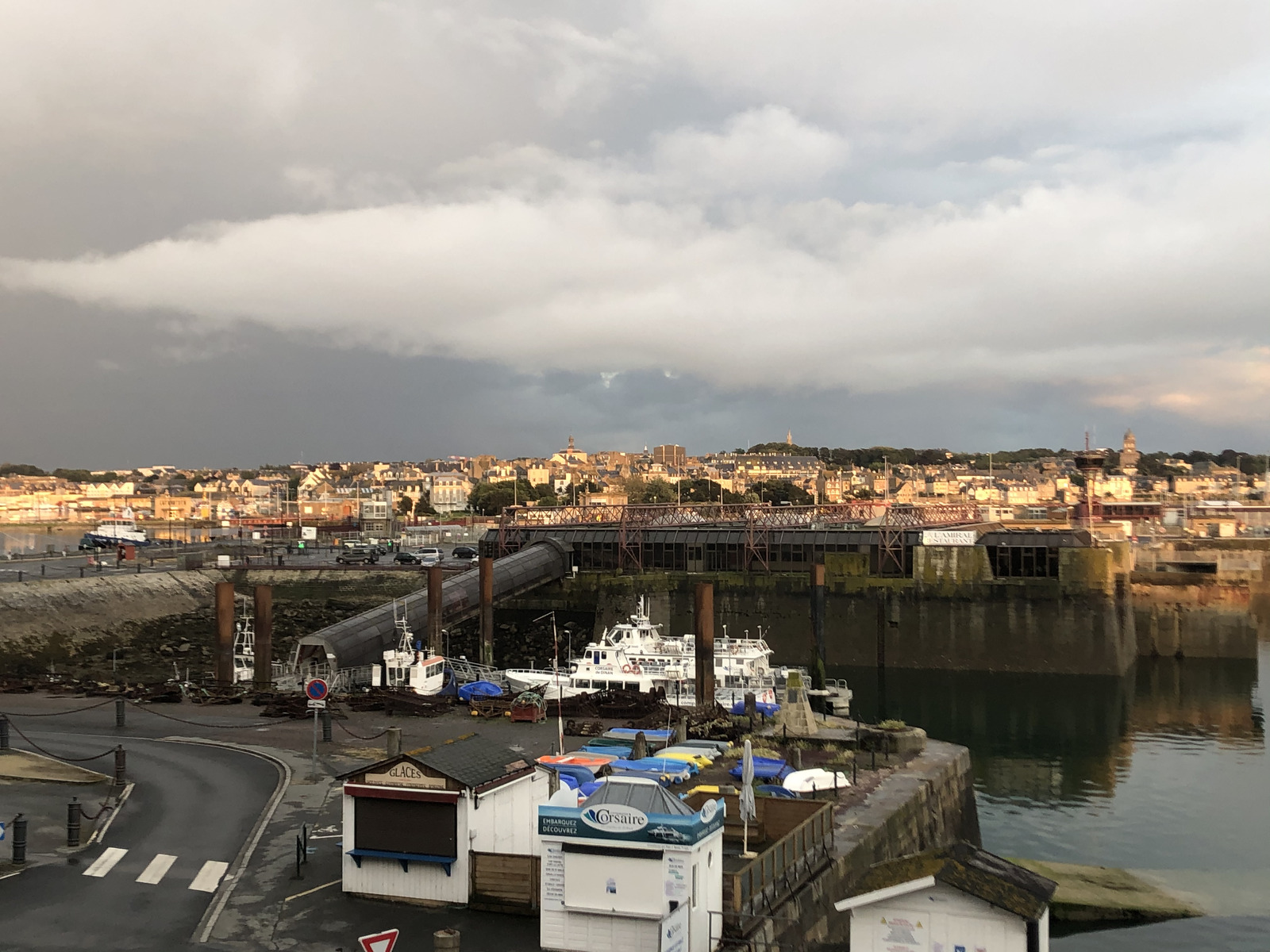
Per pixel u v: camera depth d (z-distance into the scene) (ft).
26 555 591.78
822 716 230.07
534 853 117.50
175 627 430.61
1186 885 190.39
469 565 476.54
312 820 135.54
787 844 113.80
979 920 81.15
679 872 93.30
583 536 494.18
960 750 195.00
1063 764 288.92
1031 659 423.64
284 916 105.50
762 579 452.35
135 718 204.85
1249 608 495.00
